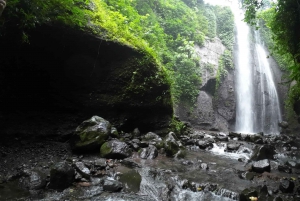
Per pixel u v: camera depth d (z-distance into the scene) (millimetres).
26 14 5660
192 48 15930
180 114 14258
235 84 18109
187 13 19312
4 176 4484
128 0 12531
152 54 8766
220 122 15578
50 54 6867
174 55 15508
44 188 4188
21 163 5160
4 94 6344
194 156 6973
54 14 6613
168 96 9109
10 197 3805
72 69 7379
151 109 8656
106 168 5250
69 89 7465
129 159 5973
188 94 14898
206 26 20625
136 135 7988
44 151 6039
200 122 14391
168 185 4562
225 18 22734
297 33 7914
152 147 6723
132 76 8156
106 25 7977
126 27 9445
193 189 4504
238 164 6336
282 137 11531
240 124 17328
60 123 7172
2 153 5457
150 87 8500
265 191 4344
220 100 16703
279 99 18016
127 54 8094
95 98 7805
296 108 11133
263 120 17984
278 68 19797
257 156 6816
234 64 19203
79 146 6109
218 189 4438
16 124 6375
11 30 5934
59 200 3812
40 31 6406
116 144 6215
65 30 6758
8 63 6270
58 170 4262
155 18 15953
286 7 7715
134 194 4215
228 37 21016
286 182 4629
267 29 23250
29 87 6793
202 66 16594
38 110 6980
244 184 4801
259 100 18547
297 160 7348
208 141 8797
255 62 20297
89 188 4293
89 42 7293
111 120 7996
